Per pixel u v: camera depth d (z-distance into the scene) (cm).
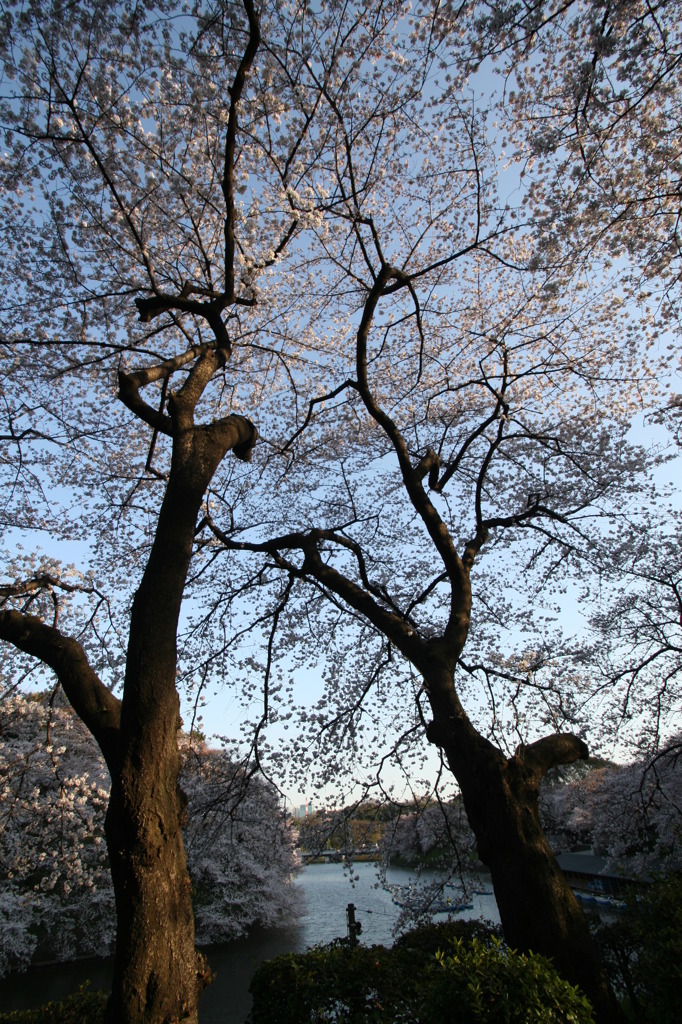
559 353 1020
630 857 1609
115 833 386
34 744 1194
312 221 737
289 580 902
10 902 1416
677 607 1161
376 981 481
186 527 486
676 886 529
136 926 363
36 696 1082
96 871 1469
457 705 619
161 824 391
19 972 1512
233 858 1762
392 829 969
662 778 1355
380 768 900
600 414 1102
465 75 688
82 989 581
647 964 498
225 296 642
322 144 795
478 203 883
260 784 1036
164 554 468
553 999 344
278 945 1781
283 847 1173
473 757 577
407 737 988
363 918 1888
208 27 641
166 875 382
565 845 2380
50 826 1111
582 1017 345
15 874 1191
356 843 962
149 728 410
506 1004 335
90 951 1659
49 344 697
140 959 355
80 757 1420
